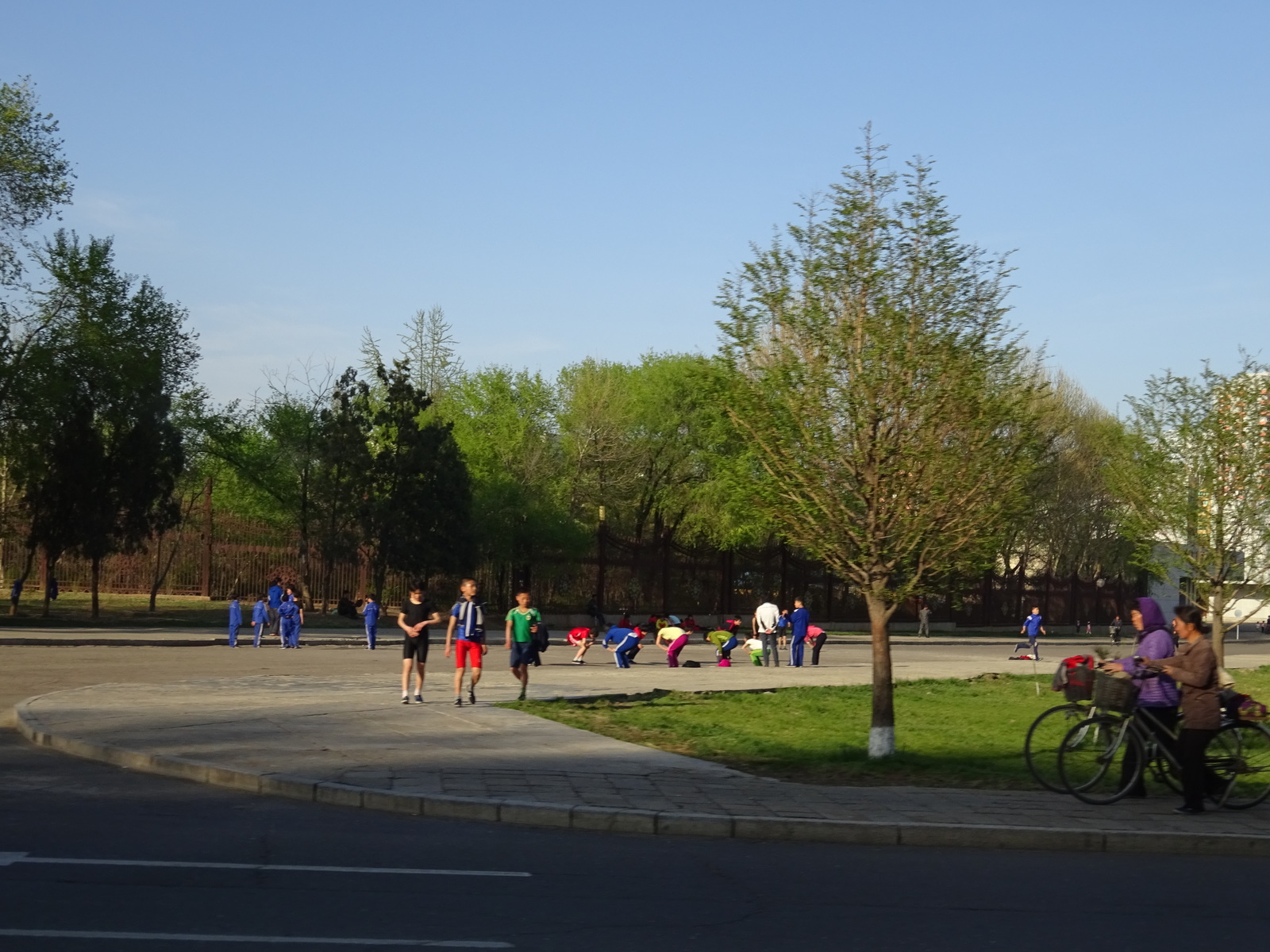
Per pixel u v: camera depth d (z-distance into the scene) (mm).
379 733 14281
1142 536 25391
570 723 16234
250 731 14117
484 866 8219
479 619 17891
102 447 41156
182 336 44219
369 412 47531
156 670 23734
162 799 10422
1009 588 63875
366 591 48875
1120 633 62469
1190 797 10609
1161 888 8258
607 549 47344
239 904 6898
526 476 55344
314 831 9219
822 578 55969
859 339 13930
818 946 6449
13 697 18266
